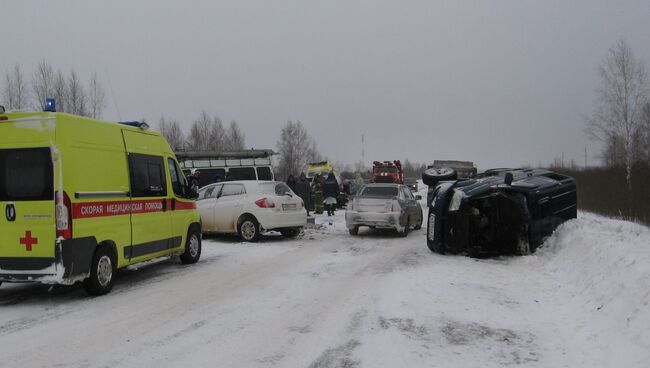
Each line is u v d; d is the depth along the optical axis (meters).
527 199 10.31
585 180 30.17
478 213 10.58
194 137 50.06
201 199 14.36
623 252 7.11
